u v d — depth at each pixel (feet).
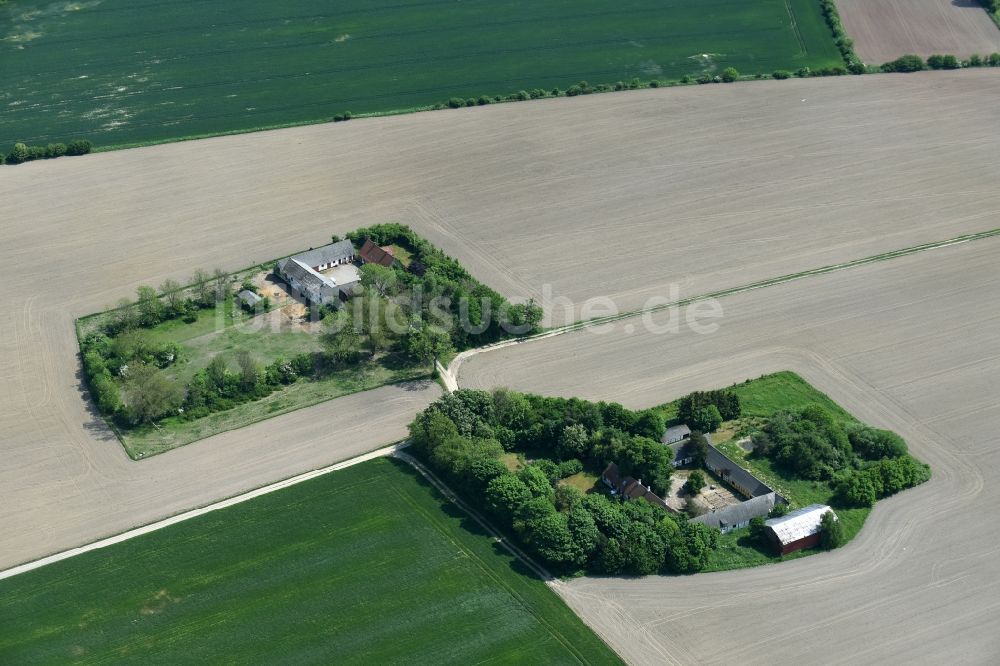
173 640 634.43
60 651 626.64
